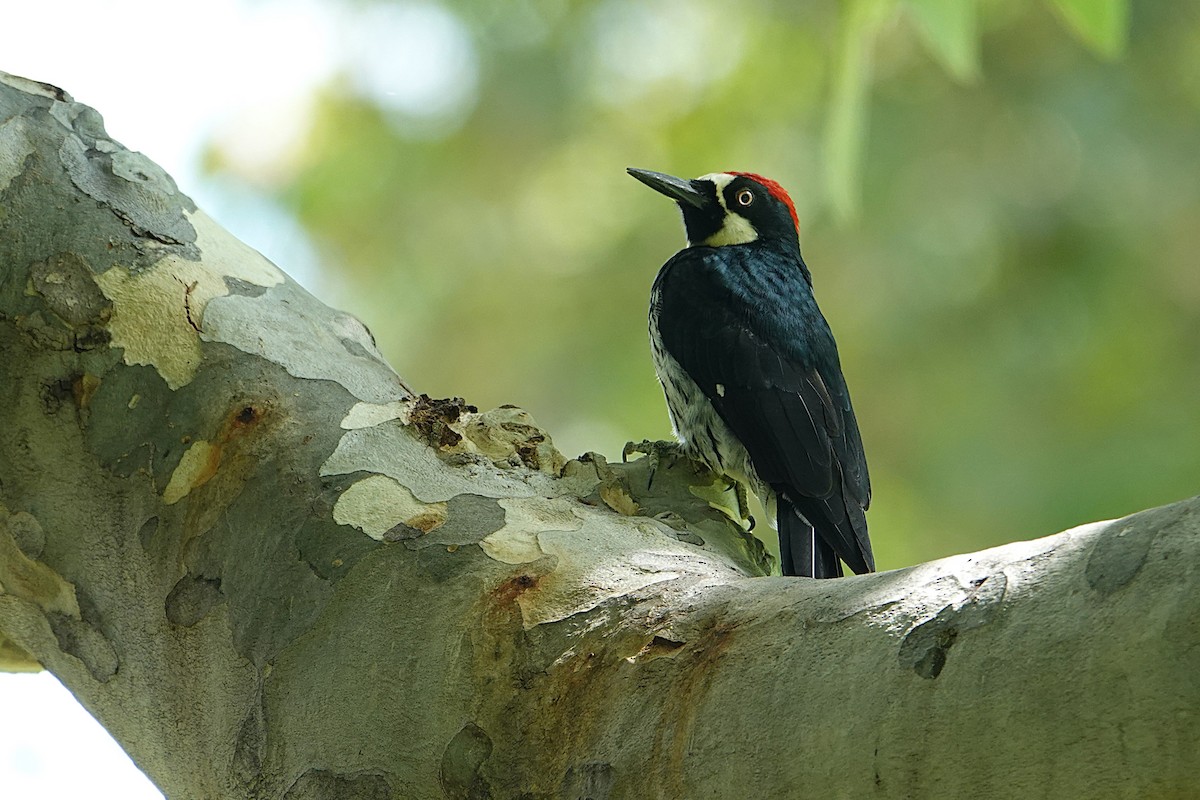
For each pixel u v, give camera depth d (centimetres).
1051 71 1714
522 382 1758
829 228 1723
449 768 470
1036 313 1681
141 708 563
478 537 524
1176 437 1609
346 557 526
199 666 545
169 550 562
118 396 582
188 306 596
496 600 496
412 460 565
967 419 1653
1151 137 1689
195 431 573
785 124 1780
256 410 573
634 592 485
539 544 520
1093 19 710
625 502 617
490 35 1805
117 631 569
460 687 480
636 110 1819
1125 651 342
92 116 633
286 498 548
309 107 1767
